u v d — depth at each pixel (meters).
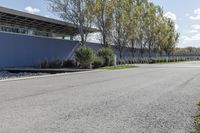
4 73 24.52
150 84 13.55
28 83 14.59
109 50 35.16
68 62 33.94
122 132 5.04
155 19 57.50
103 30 41.19
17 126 5.49
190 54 93.62
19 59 30.42
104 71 25.78
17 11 28.53
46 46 34.66
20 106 7.70
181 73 21.77
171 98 9.02
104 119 6.08
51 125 5.57
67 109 7.24
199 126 5.30
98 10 38.56
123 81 15.32
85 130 5.18
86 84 13.82
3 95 9.95
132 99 8.87
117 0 42.09
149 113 6.68
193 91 10.75
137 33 50.06
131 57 52.47
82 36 39.28
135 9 48.16
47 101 8.55
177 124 5.58
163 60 61.44
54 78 17.84
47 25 36.50
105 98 9.12
